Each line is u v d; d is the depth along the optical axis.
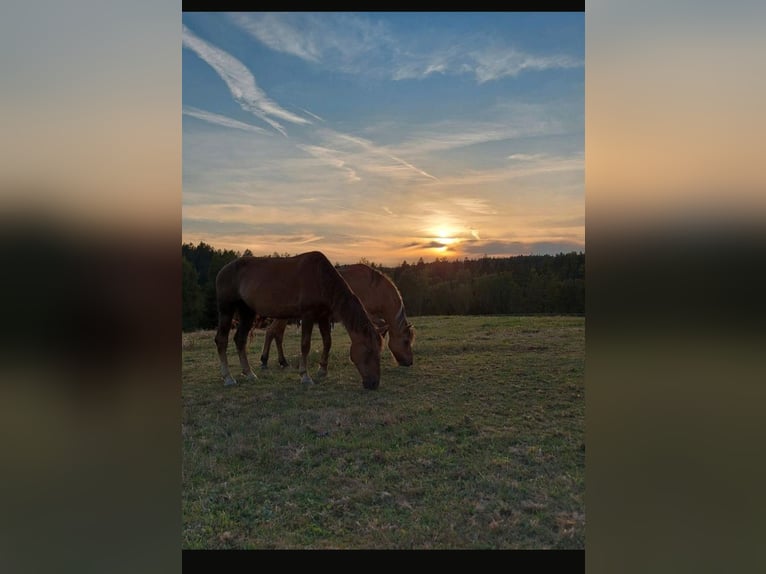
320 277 6.65
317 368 7.91
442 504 3.44
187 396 6.12
